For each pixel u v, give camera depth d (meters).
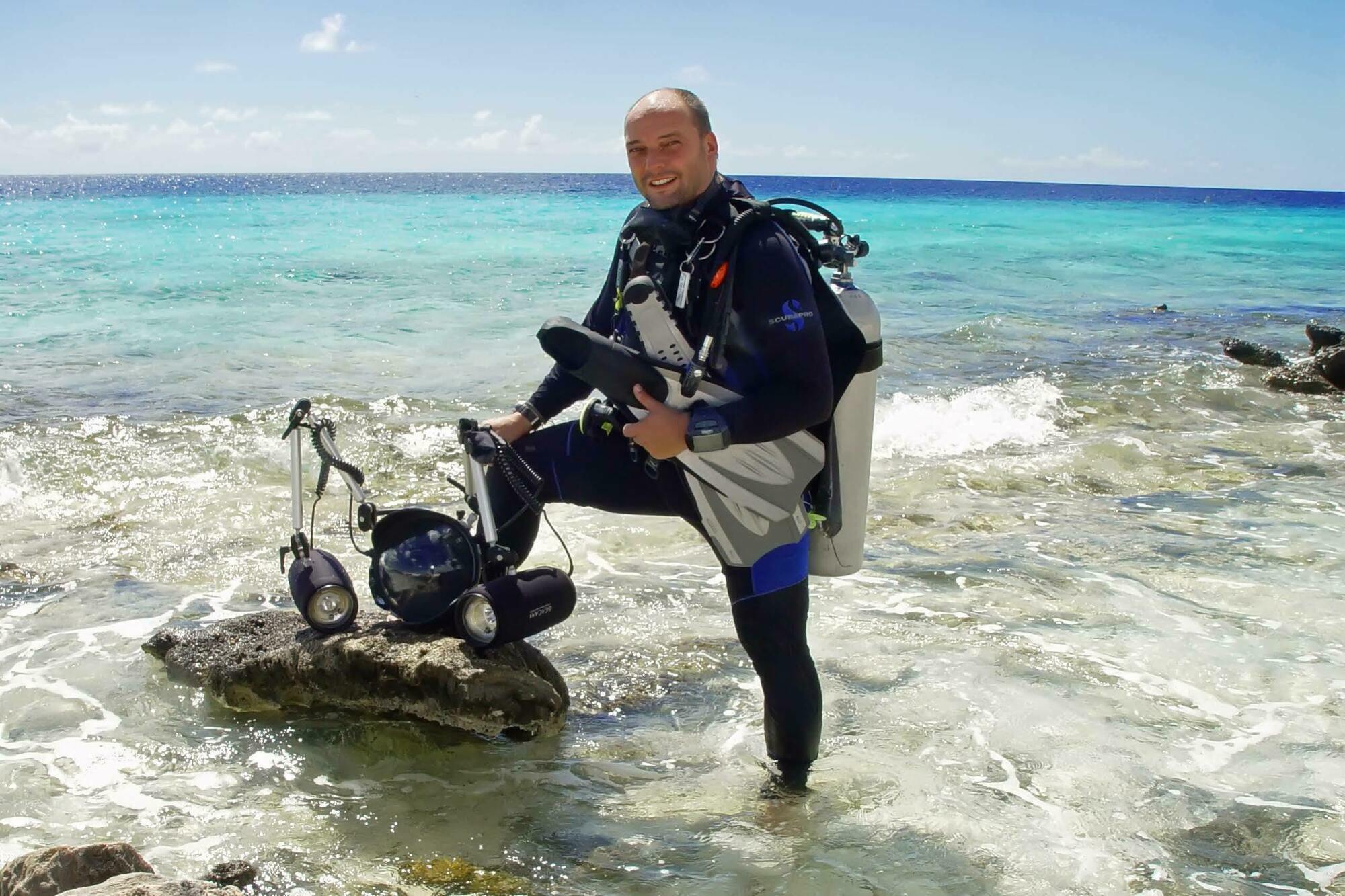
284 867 2.52
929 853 2.61
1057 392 8.67
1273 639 3.98
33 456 6.18
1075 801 2.86
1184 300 16.59
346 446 6.60
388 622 3.39
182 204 48.34
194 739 3.17
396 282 15.80
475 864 2.56
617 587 4.49
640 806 2.84
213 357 9.70
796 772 2.88
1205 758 3.11
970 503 5.83
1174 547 5.05
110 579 4.49
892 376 9.43
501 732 3.20
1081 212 54.09
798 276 2.44
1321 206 96.44
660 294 2.46
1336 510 5.73
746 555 2.67
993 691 3.51
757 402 2.42
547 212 40.16
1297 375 9.45
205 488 5.81
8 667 3.63
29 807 2.78
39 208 41.88
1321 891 2.47
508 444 2.94
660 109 2.50
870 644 3.89
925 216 44.41
